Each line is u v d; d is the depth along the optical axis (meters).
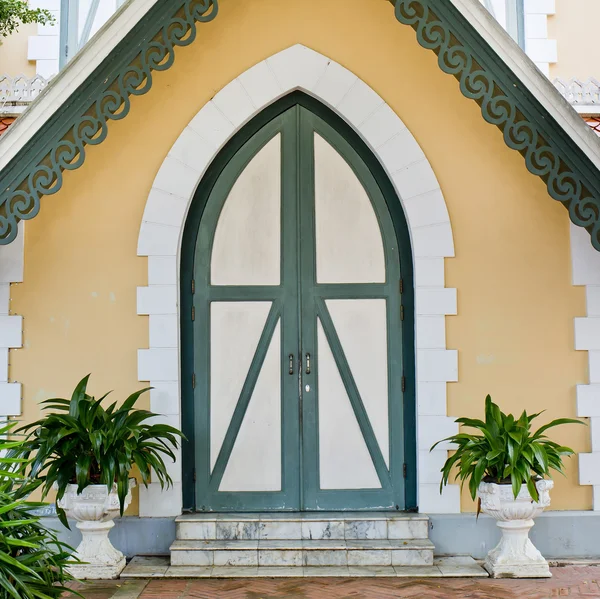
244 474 6.69
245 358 6.76
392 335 6.78
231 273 6.80
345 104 6.70
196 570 5.96
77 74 5.76
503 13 8.04
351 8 6.78
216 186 6.84
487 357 6.60
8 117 7.44
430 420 6.53
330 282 6.80
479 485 5.94
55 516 6.46
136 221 6.66
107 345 6.57
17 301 6.59
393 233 6.84
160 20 5.81
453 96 6.73
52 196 6.65
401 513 6.53
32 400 6.54
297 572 5.93
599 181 5.86
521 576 5.87
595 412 6.52
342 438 6.72
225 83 6.71
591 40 8.03
